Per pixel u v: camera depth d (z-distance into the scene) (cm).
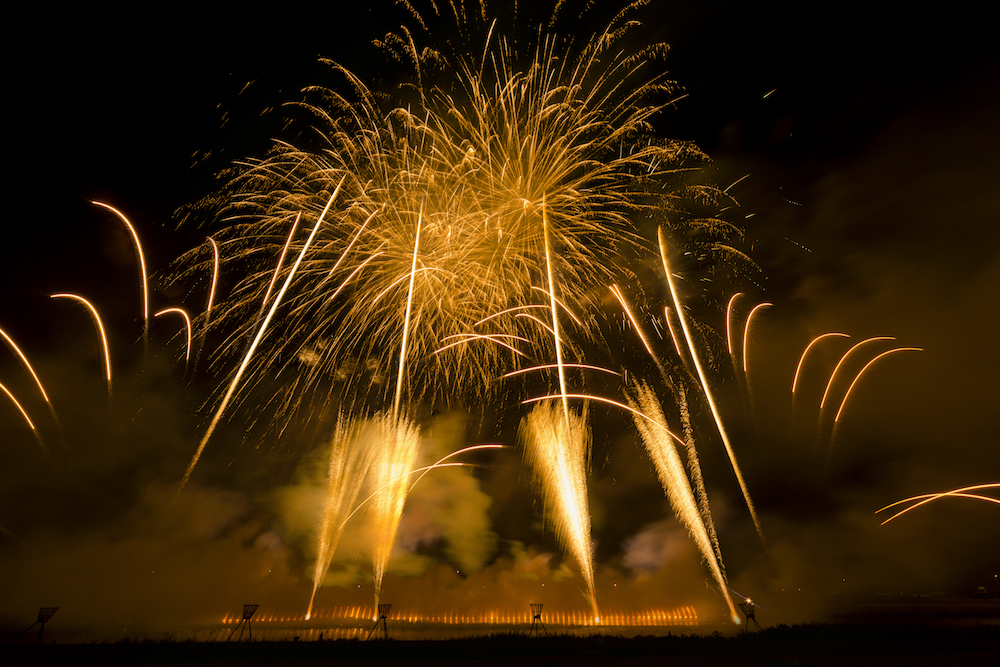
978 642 1430
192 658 1248
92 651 1323
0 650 1330
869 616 2061
